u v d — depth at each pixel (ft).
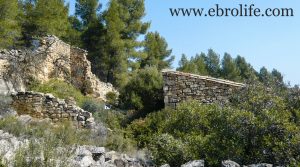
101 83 104.63
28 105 63.57
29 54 81.61
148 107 81.35
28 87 78.95
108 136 54.34
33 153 28.84
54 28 111.04
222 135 41.09
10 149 32.42
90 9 148.56
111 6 134.10
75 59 99.66
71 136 45.42
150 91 82.58
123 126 73.61
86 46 138.41
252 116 40.75
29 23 106.11
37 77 82.89
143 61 160.76
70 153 32.04
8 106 61.93
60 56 94.02
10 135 40.32
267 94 45.98
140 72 86.69
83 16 149.79
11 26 92.38
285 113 41.65
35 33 106.73
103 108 80.07
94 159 37.93
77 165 31.65
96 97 98.73
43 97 63.82
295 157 36.86
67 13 135.85
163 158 40.70
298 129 38.78
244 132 40.42
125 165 39.93
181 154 40.29
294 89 46.78
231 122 41.32
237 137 40.34
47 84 83.56
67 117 62.34
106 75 133.28
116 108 86.22
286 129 38.83
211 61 203.82
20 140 38.88
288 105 45.27
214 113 46.32
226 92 69.56
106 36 131.85
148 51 163.12
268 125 39.96
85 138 50.37
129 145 51.34
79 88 97.60
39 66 84.02
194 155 39.91
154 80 83.87
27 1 114.62
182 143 41.96
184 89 71.92
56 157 29.60
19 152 27.91
